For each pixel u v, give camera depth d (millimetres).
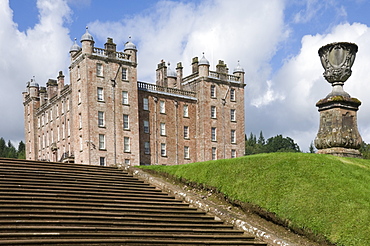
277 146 121562
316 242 18656
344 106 28594
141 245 16891
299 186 21484
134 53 57625
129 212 20438
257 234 19750
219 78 65938
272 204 21000
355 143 28609
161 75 66875
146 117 59562
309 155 24578
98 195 22078
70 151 58938
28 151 76125
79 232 16828
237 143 66625
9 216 16766
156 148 59969
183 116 63469
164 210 21453
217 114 65062
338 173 22172
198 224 20422
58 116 63844
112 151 54094
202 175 25906
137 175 28297
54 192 20969
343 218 18734
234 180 24078
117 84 55625
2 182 20844
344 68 29000
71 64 56781
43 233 15844
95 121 53188
